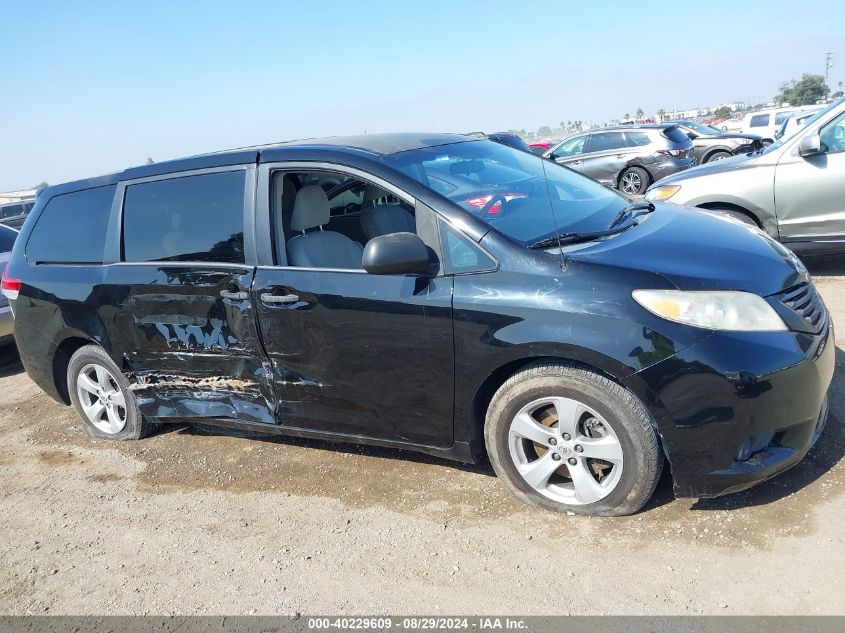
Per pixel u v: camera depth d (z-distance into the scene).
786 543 2.64
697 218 3.55
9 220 20.12
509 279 2.89
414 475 3.58
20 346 4.66
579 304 2.75
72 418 5.12
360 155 3.35
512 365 3.00
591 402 2.80
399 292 3.08
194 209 3.74
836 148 5.51
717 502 2.94
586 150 14.66
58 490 4.03
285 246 3.47
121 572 3.15
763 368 2.62
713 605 2.41
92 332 4.18
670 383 2.63
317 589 2.82
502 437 3.07
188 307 3.73
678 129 14.05
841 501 2.82
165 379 4.03
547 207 3.43
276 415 3.68
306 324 3.35
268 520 3.39
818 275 6.06
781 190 5.67
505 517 3.09
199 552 3.21
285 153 3.51
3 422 5.25
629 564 2.67
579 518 2.99
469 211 3.08
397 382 3.21
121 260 4.03
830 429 3.33
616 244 3.03
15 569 3.30
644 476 2.80
